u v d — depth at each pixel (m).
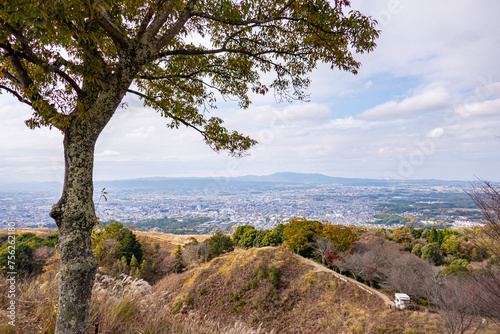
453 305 13.69
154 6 3.58
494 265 6.62
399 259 28.11
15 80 3.62
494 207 5.94
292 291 26.92
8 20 2.61
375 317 19.81
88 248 3.27
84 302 3.15
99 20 3.17
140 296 5.52
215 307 26.20
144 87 5.73
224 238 43.94
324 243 34.41
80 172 3.27
